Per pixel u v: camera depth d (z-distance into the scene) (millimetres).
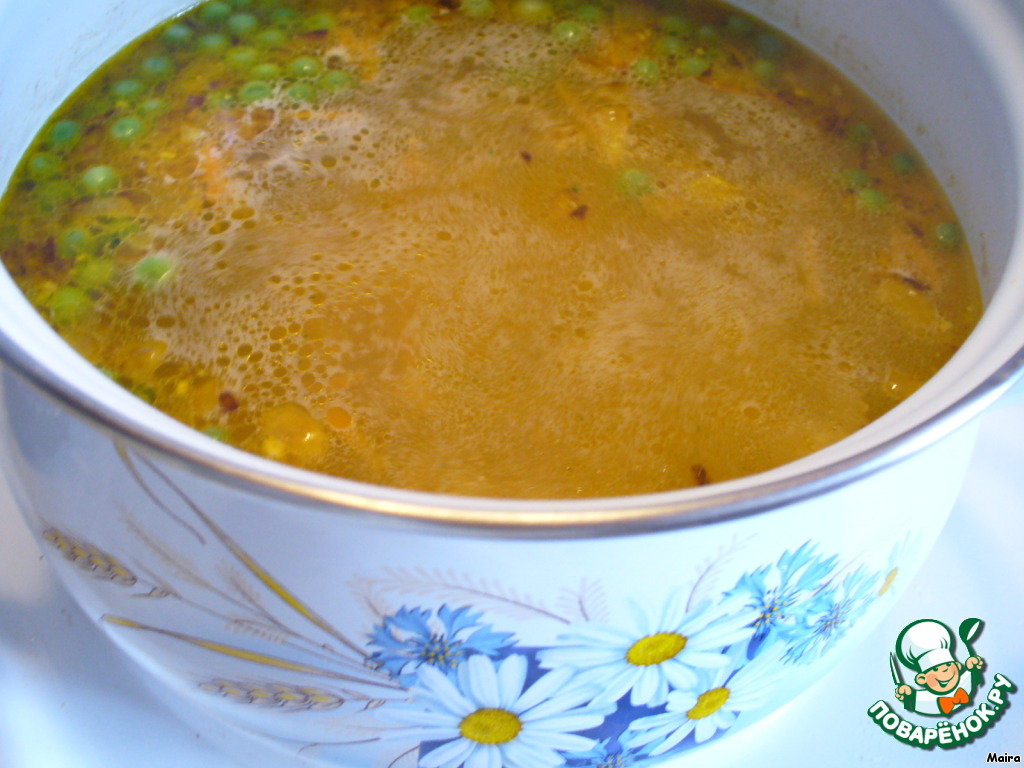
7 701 256
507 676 206
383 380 261
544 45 336
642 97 324
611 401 260
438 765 226
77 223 286
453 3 342
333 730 225
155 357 264
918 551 234
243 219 290
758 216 295
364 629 203
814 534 202
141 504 203
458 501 181
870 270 284
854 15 313
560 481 248
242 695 226
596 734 219
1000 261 263
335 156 305
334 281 277
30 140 296
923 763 257
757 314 276
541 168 304
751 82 327
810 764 258
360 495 179
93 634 269
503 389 261
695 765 254
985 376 195
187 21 331
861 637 248
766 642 215
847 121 316
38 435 210
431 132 312
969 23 279
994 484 301
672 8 342
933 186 297
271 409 257
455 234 288
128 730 258
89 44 308
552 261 284
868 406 261
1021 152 261
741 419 259
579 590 196
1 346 189
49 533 228
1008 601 281
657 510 180
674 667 211
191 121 311
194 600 212
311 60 326
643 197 298
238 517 195
